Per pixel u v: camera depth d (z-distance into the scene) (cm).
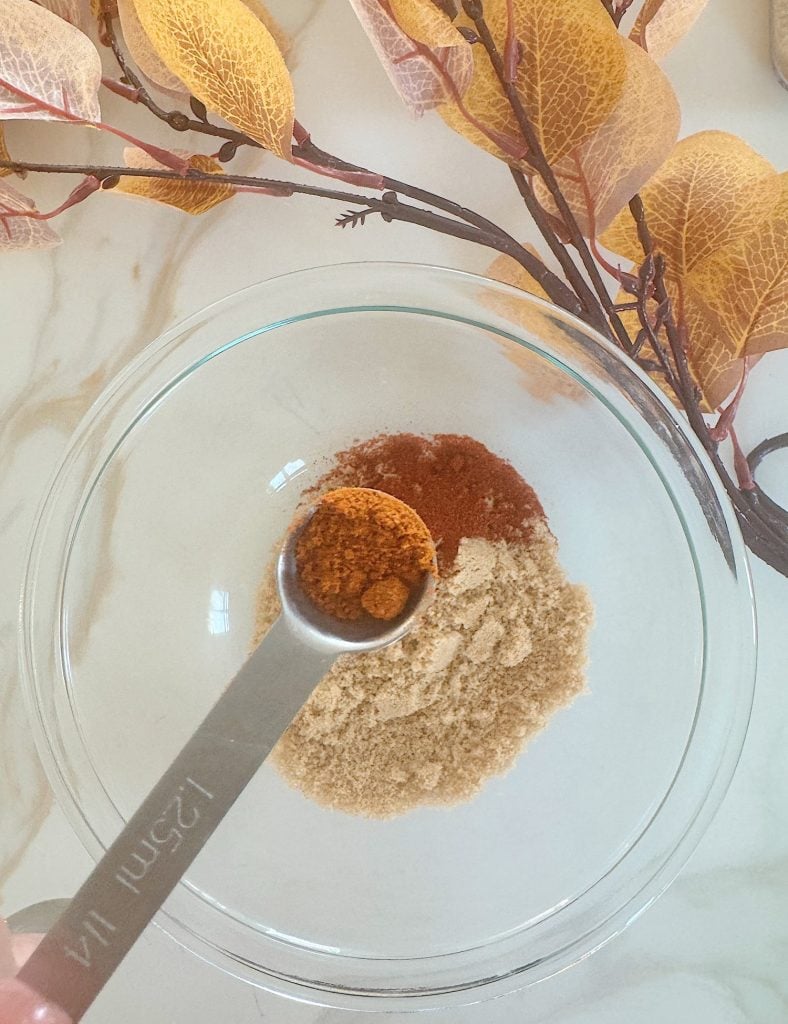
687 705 12
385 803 12
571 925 12
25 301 12
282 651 11
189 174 11
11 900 12
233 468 13
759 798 12
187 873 12
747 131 12
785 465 12
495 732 12
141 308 12
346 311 12
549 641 12
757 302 10
